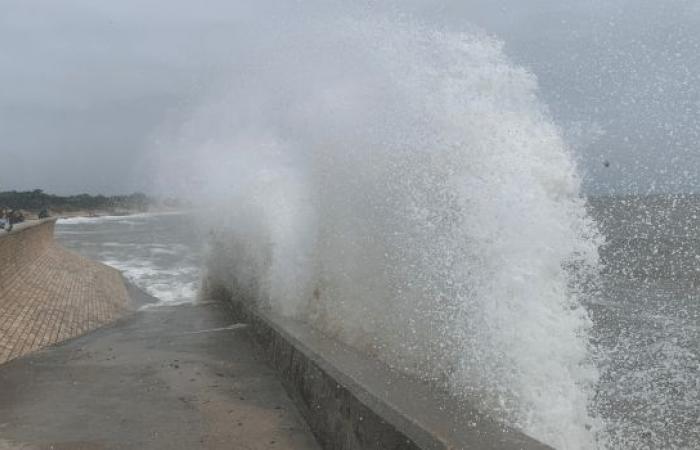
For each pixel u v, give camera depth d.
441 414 2.70
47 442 3.41
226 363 5.28
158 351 5.89
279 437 3.49
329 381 3.36
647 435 3.66
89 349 6.18
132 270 17.47
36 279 10.30
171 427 3.65
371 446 2.70
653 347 6.33
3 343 6.09
